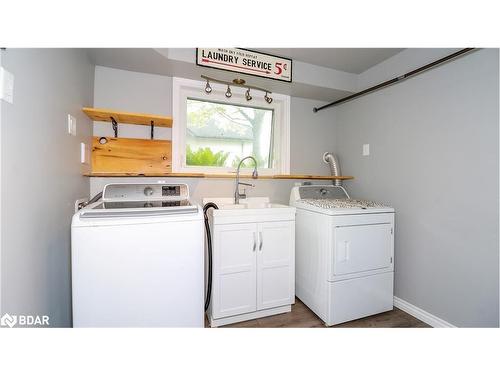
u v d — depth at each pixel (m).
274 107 2.60
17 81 0.88
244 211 1.82
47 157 1.11
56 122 1.20
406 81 2.04
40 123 1.04
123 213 1.15
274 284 1.92
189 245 1.26
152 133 2.03
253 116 2.58
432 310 1.83
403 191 2.06
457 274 1.68
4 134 0.80
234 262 1.80
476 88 1.56
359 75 2.53
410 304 2.00
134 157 1.99
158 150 2.07
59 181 1.24
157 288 1.20
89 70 1.76
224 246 1.78
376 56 2.17
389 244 1.97
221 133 2.44
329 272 1.77
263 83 2.25
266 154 2.65
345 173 2.74
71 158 1.41
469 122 1.60
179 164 2.17
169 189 1.62
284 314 1.97
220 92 2.33
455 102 1.68
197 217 1.29
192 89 2.24
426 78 1.88
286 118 2.61
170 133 2.13
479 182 1.55
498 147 1.46
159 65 1.90
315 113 2.76
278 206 2.21
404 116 2.06
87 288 1.09
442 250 1.77
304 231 2.09
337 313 1.79
